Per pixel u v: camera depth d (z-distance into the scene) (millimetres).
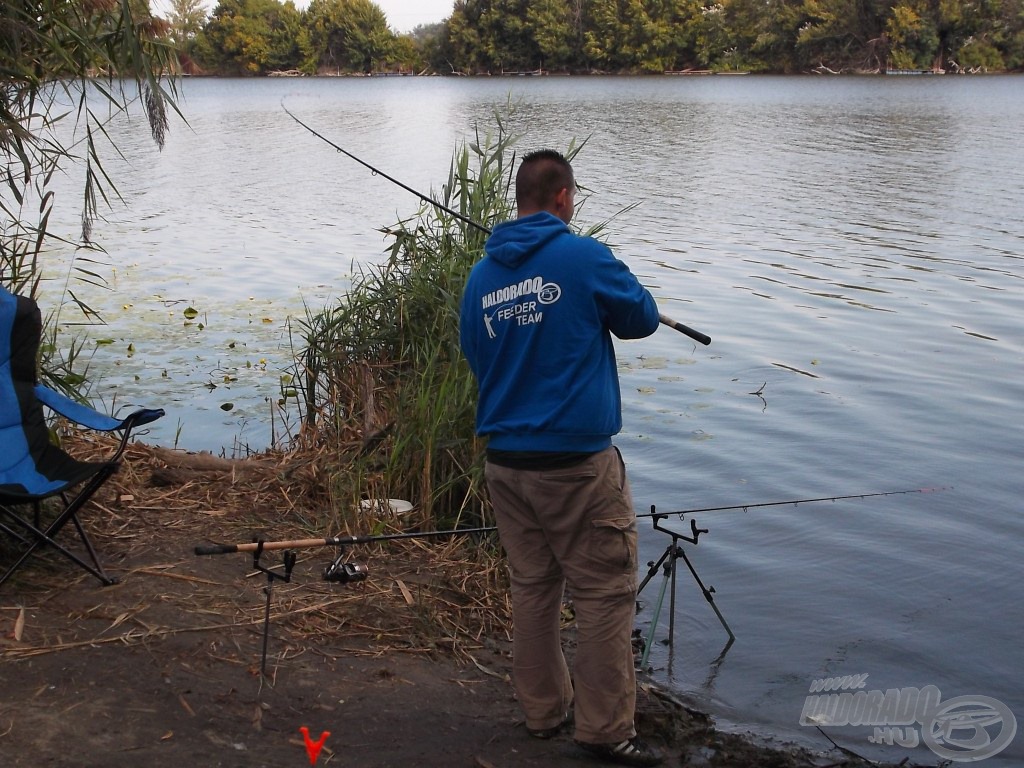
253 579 4230
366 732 3289
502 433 3143
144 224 15461
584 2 75812
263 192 19094
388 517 4953
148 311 10141
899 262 12680
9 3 4508
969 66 68688
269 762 3012
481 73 77938
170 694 3281
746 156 24328
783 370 8508
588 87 58469
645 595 4957
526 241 3078
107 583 3969
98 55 4672
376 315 6402
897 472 6434
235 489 5125
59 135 27797
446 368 5617
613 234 14562
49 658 3389
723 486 6254
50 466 3955
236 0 77250
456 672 3863
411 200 17984
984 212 16234
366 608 4168
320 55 79500
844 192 18516
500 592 4551
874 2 70188
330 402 6148
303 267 12375
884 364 8633
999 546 5438
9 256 5941
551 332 3043
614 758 3301
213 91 58906
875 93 49250
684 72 75438
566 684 3449
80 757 2881
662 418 7391
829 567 5223
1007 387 8023
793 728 3908
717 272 12227
